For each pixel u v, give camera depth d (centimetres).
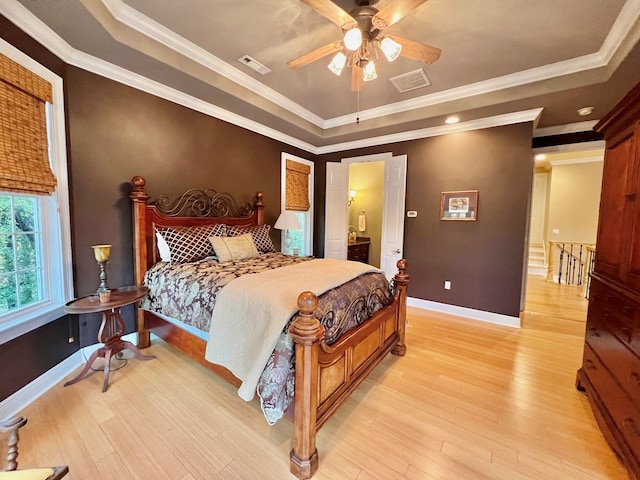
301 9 209
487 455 159
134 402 200
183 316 225
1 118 179
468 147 386
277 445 166
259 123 403
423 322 371
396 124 393
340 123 441
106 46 224
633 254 158
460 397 212
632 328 152
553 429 179
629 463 142
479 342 310
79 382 222
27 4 178
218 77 296
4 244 191
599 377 189
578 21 213
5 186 181
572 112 341
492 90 316
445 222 408
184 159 325
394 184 446
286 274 230
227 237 316
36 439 164
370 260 692
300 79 318
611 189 191
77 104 240
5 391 181
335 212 513
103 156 259
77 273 245
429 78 308
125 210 277
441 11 205
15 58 185
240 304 184
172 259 278
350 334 191
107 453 156
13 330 184
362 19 192
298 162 493
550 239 718
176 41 249
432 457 158
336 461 155
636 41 206
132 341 288
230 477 144
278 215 462
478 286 387
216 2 203
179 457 155
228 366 177
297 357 145
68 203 234
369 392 218
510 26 221
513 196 358
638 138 158
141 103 284
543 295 527
